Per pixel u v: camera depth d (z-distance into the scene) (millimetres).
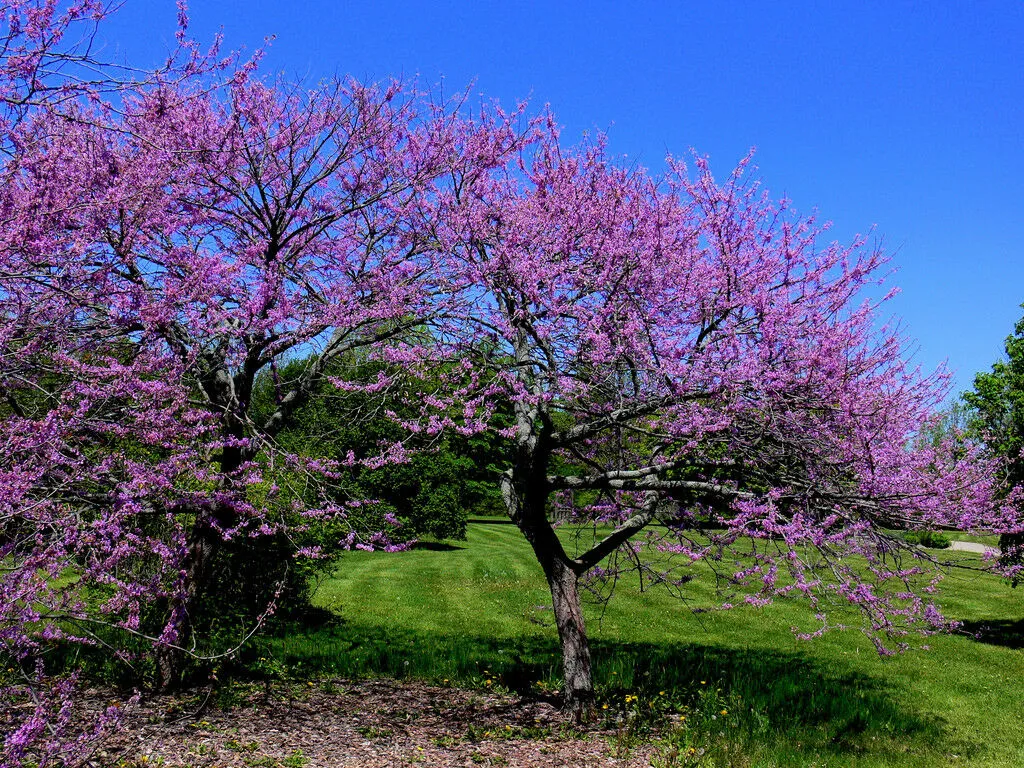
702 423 6723
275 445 7180
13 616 4098
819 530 6520
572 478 8703
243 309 7078
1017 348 15445
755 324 7109
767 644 13875
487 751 7035
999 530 7105
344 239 9289
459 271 7867
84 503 5195
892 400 6898
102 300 5668
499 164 9055
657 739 7656
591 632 14484
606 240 7379
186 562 7949
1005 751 8102
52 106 4312
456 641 12578
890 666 12398
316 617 13984
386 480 28094
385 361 8164
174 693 8016
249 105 7867
